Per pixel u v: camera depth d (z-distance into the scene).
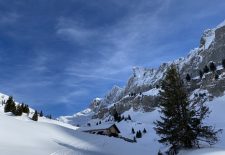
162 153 39.81
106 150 42.38
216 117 161.38
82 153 33.44
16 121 46.06
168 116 39.19
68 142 42.84
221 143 71.50
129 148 49.03
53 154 28.62
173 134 37.66
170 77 40.91
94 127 97.62
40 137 39.56
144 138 144.62
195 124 37.53
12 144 29.67
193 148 36.09
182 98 39.00
